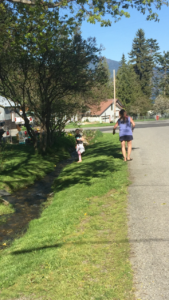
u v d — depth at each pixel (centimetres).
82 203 634
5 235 610
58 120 1905
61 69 1462
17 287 353
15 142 2127
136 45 8675
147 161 1002
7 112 3669
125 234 446
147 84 8531
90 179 868
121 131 1035
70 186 857
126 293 307
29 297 327
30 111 1611
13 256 461
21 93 1575
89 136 2494
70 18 1010
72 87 1561
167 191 645
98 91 1984
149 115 7656
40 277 361
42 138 1611
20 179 1082
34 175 1156
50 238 486
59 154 1642
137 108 7156
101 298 304
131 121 1045
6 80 1446
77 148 1265
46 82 1555
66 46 1456
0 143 1752
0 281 377
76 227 511
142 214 522
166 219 486
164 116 7238
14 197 905
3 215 739
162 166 902
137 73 8781
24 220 691
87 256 393
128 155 1052
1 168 1191
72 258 392
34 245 477
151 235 432
